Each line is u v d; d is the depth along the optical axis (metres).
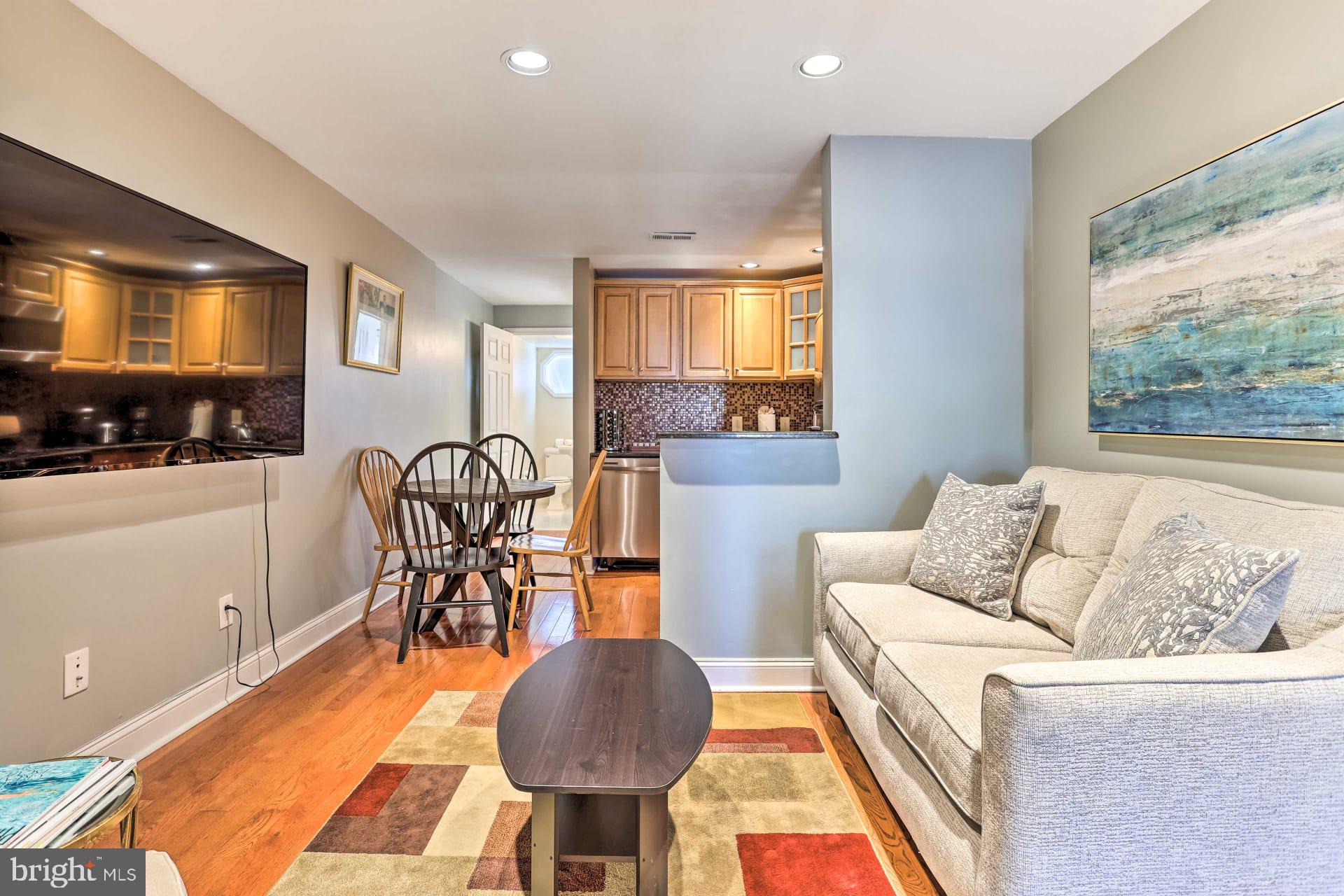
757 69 2.24
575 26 1.99
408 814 1.79
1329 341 1.52
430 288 4.91
